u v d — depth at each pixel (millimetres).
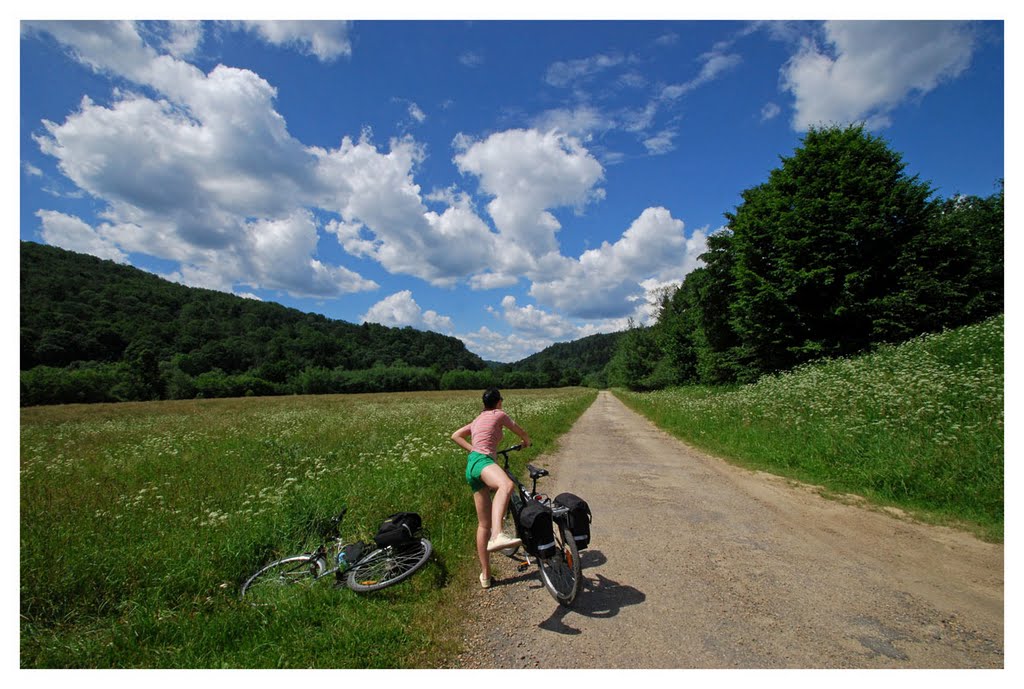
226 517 5344
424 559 3979
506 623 3379
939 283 17688
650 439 13375
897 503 5922
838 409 9555
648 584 3967
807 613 3428
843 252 19562
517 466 9047
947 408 7602
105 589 3893
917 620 3303
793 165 22219
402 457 8258
